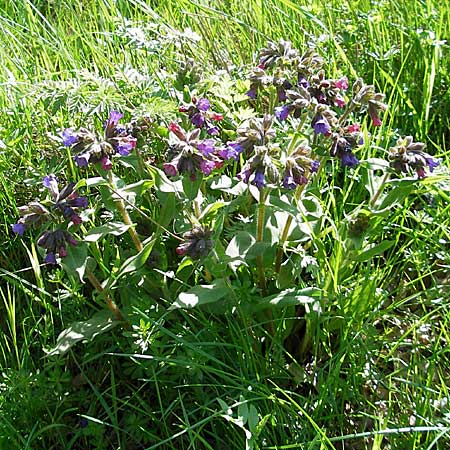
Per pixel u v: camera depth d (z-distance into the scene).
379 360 0.54
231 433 0.49
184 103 0.55
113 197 0.51
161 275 0.55
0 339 0.56
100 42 0.80
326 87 0.54
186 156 0.48
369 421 0.50
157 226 0.53
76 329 0.52
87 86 0.63
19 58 0.80
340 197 0.64
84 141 0.49
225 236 0.58
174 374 0.52
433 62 0.72
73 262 0.49
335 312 0.54
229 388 0.51
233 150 0.49
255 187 0.51
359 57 0.79
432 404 0.49
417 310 0.59
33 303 0.58
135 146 0.53
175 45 0.74
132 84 0.64
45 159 0.66
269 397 0.47
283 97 0.56
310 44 0.77
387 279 0.61
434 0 0.85
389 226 0.62
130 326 0.54
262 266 0.54
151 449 0.48
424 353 0.55
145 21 0.88
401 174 0.62
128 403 0.51
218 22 0.83
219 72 0.63
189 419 0.51
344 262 0.53
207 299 0.49
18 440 0.50
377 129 0.71
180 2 0.86
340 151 0.52
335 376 0.49
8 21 0.88
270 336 0.52
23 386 0.51
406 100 0.70
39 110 0.68
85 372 0.54
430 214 0.62
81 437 0.52
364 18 0.82
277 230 0.54
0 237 0.62
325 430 0.48
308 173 0.52
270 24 0.85
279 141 0.61
